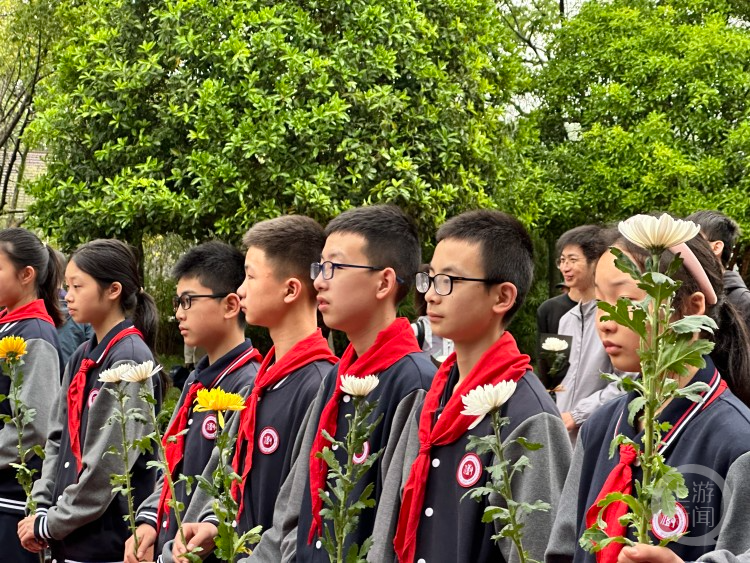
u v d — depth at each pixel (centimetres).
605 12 1130
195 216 780
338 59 806
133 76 814
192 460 322
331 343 743
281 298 306
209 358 345
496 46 928
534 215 989
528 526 220
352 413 266
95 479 348
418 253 284
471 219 246
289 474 282
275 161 788
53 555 365
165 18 809
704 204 998
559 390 359
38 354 409
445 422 237
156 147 821
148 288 1168
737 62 1066
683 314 195
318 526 258
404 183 799
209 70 818
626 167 1051
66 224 830
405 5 835
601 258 207
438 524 234
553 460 226
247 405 308
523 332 1195
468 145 841
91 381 370
